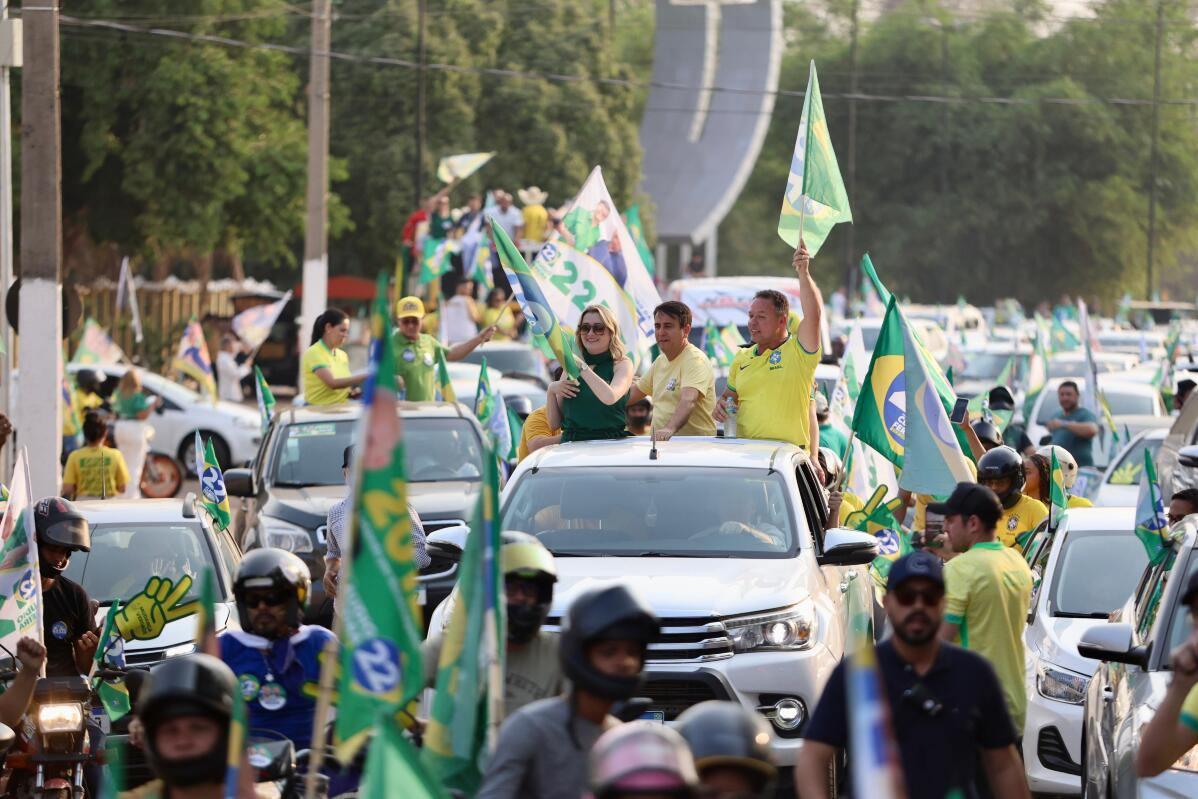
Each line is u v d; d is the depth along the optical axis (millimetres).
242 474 34531
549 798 11852
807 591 21625
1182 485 27984
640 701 13508
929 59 184875
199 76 101562
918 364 25719
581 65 130625
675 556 22531
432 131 123812
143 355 103500
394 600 11320
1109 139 178375
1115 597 24344
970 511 18156
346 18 124188
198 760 10758
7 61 43031
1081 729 22188
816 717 13750
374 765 10719
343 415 37375
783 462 24141
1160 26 162000
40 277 38750
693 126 165375
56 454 38750
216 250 121625
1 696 18531
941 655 14023
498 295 83500
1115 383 54344
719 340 53625
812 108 28062
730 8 164750
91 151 103062
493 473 12133
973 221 175625
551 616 20672
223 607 24719
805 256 27797
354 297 120562
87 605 21406
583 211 33906
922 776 13820
